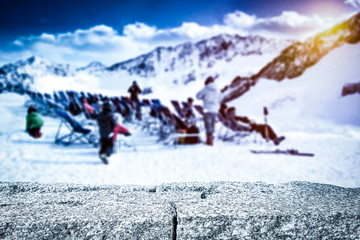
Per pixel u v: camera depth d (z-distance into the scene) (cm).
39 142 638
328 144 627
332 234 137
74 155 549
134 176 420
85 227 131
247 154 560
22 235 129
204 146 641
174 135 677
